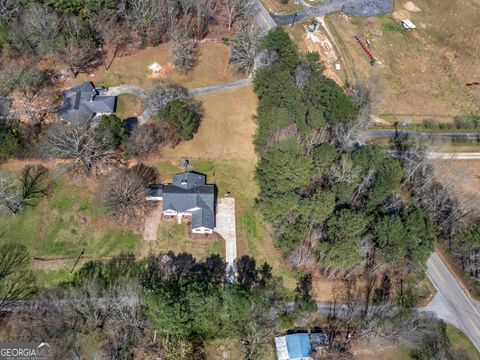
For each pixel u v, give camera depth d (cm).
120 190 7888
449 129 10469
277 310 7250
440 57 12131
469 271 8119
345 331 7231
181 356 6350
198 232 7981
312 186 7869
